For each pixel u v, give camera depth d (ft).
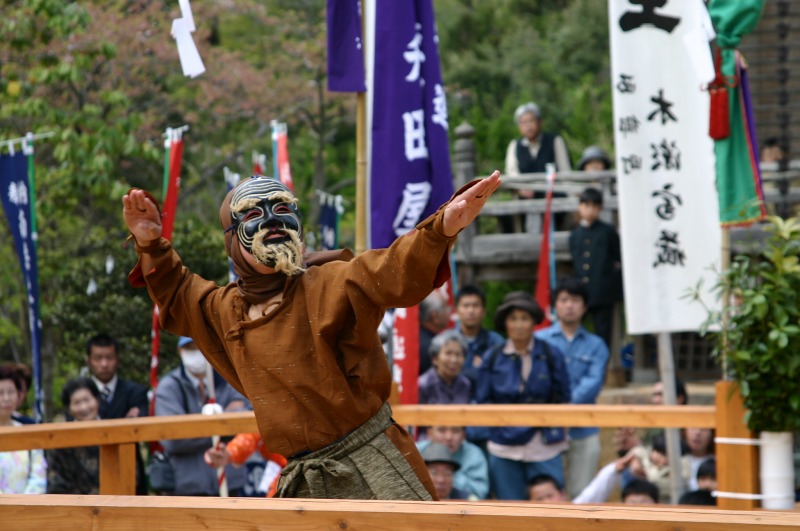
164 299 25.35
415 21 42.78
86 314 81.41
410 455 24.12
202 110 121.29
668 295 47.91
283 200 23.29
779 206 80.43
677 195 47.67
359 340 22.77
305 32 133.28
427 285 21.59
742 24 43.39
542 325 75.05
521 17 179.73
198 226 91.25
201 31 121.90
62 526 20.25
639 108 47.91
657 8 47.50
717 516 17.81
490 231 107.86
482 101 162.71
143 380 78.43
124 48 103.60
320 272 23.24
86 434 36.37
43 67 82.33
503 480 51.90
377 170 42.73
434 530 18.66
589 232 78.23
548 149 89.10
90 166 79.71
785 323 36.73
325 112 132.16
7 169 58.23
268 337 23.24
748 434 38.55
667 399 50.60
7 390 48.83
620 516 17.94
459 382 54.29
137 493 47.67
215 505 19.72
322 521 19.17
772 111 102.94
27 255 57.82
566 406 40.91
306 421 23.11
